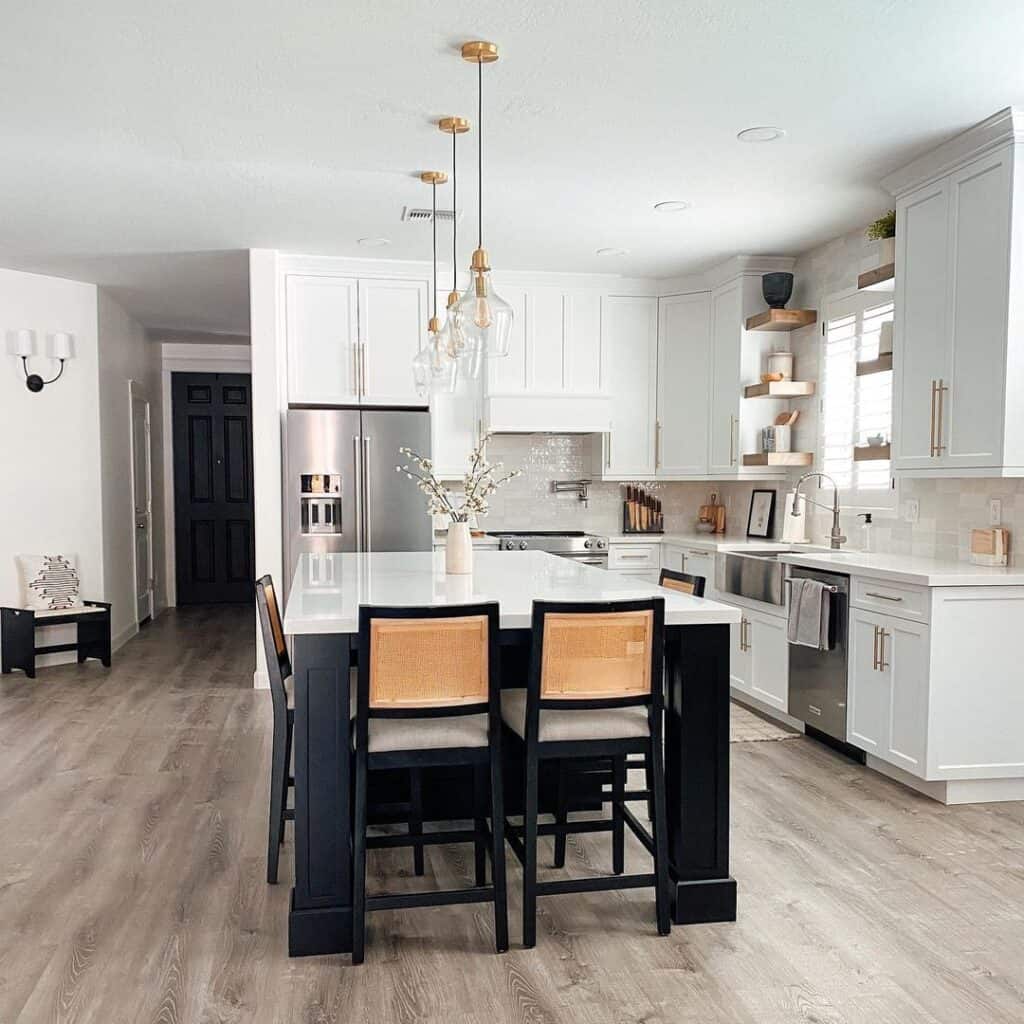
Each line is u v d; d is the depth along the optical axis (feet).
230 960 7.90
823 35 9.00
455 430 20.15
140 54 9.39
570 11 8.54
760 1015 7.07
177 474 30.32
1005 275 11.15
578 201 14.44
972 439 11.77
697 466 19.85
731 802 11.71
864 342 15.93
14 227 15.90
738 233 16.53
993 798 11.80
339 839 8.10
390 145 12.01
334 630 8.00
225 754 13.85
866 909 8.82
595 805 10.83
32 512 20.20
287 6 8.43
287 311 18.63
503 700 9.35
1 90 10.23
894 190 13.33
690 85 10.16
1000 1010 7.14
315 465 18.08
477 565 13.17
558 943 8.21
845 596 13.15
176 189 13.80
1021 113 10.78
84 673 19.67
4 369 19.75
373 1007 7.17
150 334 27.84
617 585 10.80
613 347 20.34
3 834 10.72
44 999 7.29
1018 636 11.53
